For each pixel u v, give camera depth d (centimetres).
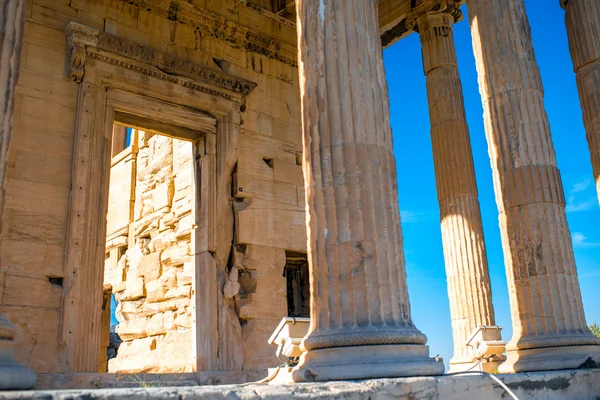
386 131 813
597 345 1015
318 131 803
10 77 637
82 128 1335
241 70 1684
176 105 1524
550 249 1065
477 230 1582
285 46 1786
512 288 1098
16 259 1205
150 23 1538
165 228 1828
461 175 1620
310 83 826
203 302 1466
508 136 1143
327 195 772
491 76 1188
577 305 1049
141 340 1827
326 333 722
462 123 1684
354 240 745
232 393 509
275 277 1584
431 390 666
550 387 830
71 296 1236
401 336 712
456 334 1516
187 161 1791
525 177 1108
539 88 1173
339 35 823
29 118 1289
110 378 1196
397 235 778
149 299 1830
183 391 480
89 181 1319
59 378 1136
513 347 1059
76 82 1369
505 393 759
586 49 1344
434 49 1745
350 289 731
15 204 1229
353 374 675
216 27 1652
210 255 1501
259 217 1596
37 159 1279
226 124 1586
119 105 1429
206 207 1532
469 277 1537
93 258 1291
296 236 1661
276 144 1697
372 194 768
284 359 1510
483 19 1223
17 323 1175
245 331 1497
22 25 666
